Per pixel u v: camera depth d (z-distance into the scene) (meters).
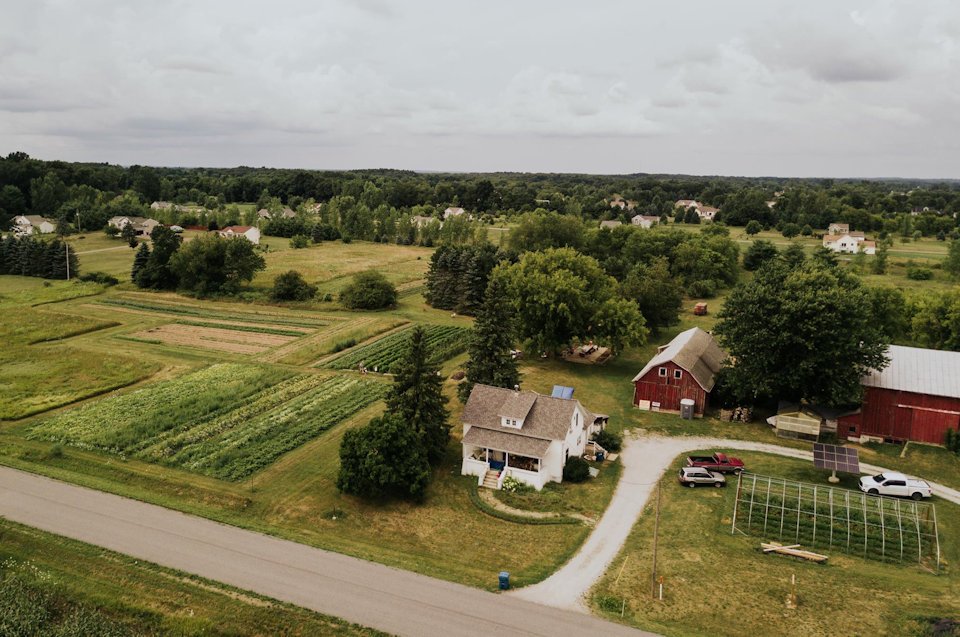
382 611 33.25
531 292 75.06
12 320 92.81
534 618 32.94
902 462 52.34
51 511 42.53
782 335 54.56
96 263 139.25
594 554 39.34
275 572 36.53
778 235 193.75
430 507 44.97
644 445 56.03
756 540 40.97
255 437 54.69
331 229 184.38
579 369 76.62
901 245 174.00
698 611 33.72
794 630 32.25
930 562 38.53
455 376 70.88
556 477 49.16
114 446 52.72
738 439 57.25
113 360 75.88
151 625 32.06
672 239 131.00
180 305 106.50
